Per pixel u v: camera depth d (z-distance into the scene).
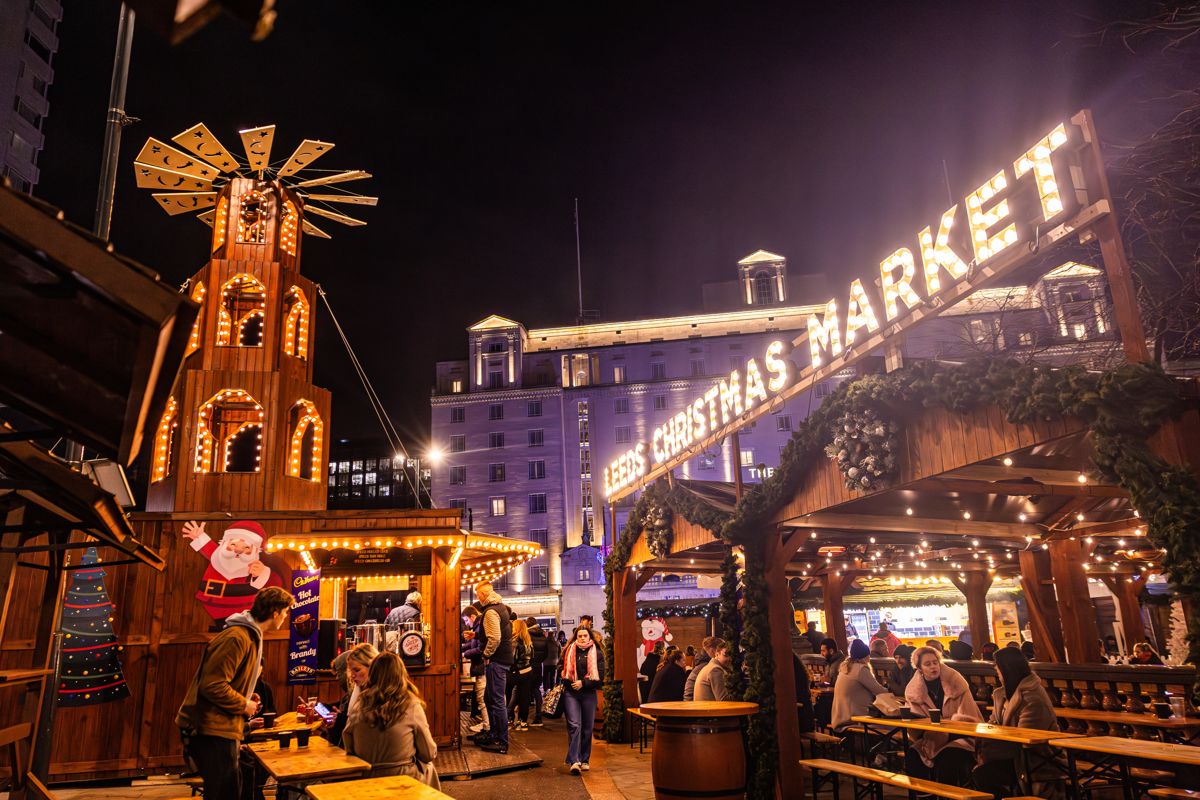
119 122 11.61
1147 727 8.39
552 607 53.78
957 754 7.62
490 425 58.69
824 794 9.16
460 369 61.97
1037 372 5.55
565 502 56.28
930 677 8.34
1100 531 11.25
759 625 8.82
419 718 5.93
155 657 11.83
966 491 8.17
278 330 15.98
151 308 2.39
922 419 6.91
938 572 16.70
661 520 11.87
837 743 9.59
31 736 6.14
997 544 12.87
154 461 15.72
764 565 9.07
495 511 56.91
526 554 14.45
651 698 11.68
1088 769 8.06
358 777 5.50
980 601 16.94
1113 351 8.58
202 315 15.85
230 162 16.80
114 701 11.39
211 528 12.59
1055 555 11.91
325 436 16.66
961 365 6.30
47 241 2.36
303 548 12.07
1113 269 5.32
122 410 2.90
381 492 79.06
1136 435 4.79
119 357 2.67
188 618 12.14
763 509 8.90
